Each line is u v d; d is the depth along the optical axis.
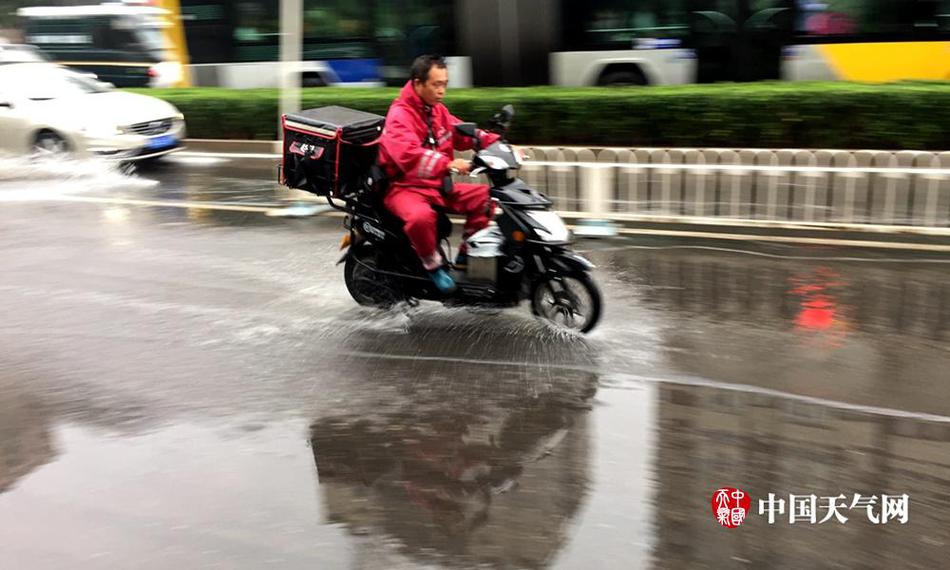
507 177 4.79
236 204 8.19
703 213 7.39
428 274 5.02
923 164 6.93
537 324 5.04
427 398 4.15
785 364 4.45
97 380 4.40
